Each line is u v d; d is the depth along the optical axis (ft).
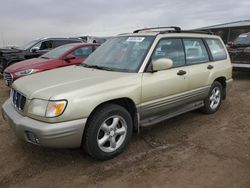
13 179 11.19
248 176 11.14
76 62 27.66
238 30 40.75
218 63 19.07
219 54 19.70
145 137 15.28
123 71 13.88
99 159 12.35
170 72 14.99
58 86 11.91
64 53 27.61
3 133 15.96
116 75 13.20
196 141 14.74
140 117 13.87
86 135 11.76
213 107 19.45
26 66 25.55
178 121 17.98
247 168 11.77
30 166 12.19
